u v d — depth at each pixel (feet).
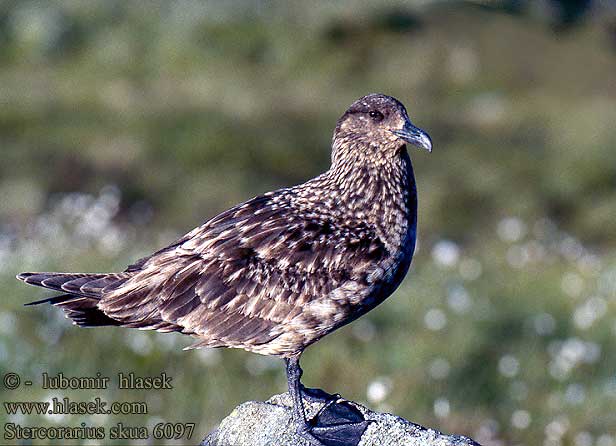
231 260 24.32
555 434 36.96
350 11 120.26
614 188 82.69
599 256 64.34
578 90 109.91
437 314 43.34
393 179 25.72
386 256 25.07
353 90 111.65
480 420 37.37
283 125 94.84
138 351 38.01
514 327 45.01
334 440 23.79
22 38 116.78
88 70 112.88
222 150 85.30
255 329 24.39
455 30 119.03
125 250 50.67
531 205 78.28
